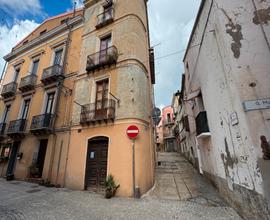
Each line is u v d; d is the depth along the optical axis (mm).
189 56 9875
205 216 4188
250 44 3926
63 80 10766
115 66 8719
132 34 8992
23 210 4742
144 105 8461
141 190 6441
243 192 3920
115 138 7352
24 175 10039
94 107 8602
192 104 10062
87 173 7719
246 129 3500
